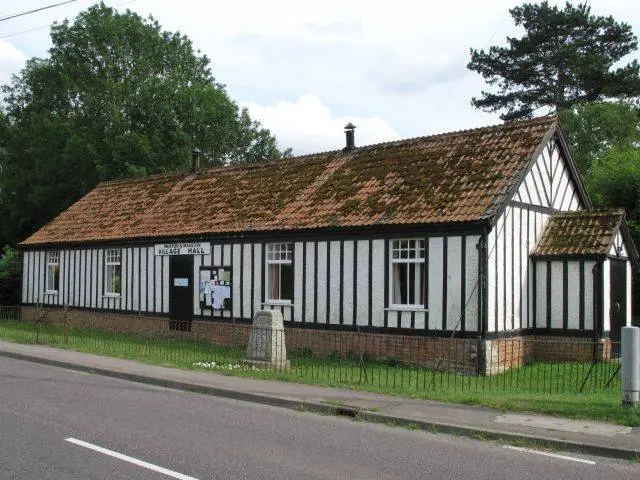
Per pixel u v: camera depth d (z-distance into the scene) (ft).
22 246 96.07
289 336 64.64
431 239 55.52
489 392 41.86
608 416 33.17
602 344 53.01
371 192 64.18
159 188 92.22
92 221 91.76
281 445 28.19
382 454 27.14
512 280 56.70
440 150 66.28
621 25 134.72
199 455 25.90
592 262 57.52
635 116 127.44
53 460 24.80
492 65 142.41
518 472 24.88
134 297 80.69
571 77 134.72
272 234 66.08
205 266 72.79
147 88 124.26
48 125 126.41
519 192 58.23
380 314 58.13
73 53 132.05
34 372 49.60
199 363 53.16
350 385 43.62
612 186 86.43
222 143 134.92
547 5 137.18
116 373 48.75
